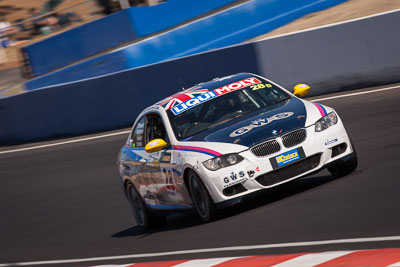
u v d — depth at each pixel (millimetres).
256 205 25609
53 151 59281
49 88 65688
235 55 56750
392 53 51031
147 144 26078
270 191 23656
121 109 62312
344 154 24719
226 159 23594
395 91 47406
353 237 17391
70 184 45312
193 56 58312
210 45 79688
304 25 78375
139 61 78125
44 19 93188
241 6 81312
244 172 23391
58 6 90938
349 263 14336
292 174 23750
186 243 22375
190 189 25062
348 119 42438
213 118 26406
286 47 54812
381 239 16484
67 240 30469
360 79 52500
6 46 97250
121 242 27125
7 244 33312
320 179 27562
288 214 22297
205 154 24000
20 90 83375
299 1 82875
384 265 13641
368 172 26047
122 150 31328
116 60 78625
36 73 85312
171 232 26062
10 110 68188
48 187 46312
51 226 34906
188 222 27672
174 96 28984
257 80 28500
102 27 82625
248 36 80562
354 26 52125
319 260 15180
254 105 26703
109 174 45000
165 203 27438
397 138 33031
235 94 27453
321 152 24031
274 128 24172
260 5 81875
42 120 66500
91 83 63438
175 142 26094
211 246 20688
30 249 30406
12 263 27828
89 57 83062
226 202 23594
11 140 68562
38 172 52344
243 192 23500
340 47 52906
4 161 60562
